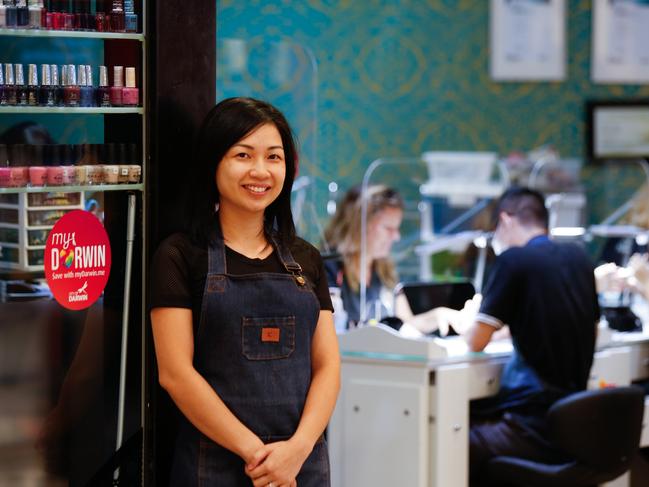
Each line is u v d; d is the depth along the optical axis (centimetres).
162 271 239
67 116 271
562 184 602
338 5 626
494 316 392
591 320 398
